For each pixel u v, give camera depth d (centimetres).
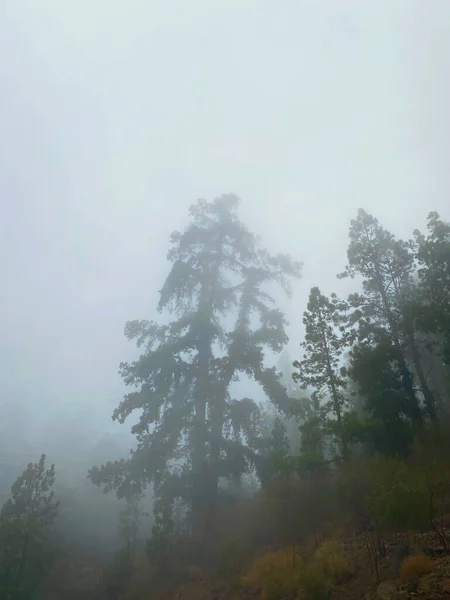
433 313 2081
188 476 2316
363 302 2373
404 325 2245
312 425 1883
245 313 3216
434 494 1013
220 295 3166
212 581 1495
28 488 1953
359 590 819
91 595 1812
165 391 2573
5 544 1773
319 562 970
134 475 2373
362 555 992
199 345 2797
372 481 1136
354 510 1338
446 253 2147
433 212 2350
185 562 1805
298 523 1482
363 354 2148
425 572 766
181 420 2512
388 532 1060
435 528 918
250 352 2648
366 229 2638
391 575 822
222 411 2616
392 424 1892
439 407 2344
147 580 1747
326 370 2033
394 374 2152
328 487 1552
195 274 3125
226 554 1614
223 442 2430
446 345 2097
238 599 1130
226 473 2359
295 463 1670
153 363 2633
